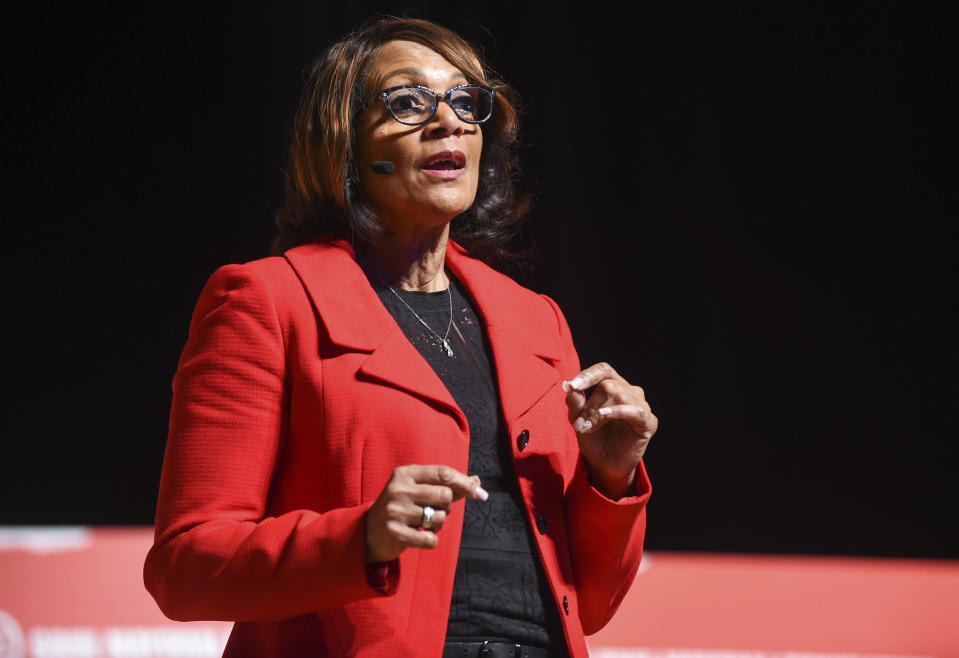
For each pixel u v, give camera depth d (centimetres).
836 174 1634
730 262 1644
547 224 1631
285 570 446
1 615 1203
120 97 1573
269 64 1569
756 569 1242
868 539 1597
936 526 1589
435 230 596
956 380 1602
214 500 487
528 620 510
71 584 1227
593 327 1633
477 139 597
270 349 514
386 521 426
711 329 1638
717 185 1645
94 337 1598
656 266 1642
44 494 1578
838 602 1232
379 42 604
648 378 1631
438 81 586
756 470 1620
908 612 1225
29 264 1588
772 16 1630
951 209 1609
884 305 1623
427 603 486
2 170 1566
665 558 1250
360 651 477
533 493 539
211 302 538
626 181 1639
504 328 587
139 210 1592
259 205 1584
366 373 512
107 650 1212
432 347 563
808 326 1634
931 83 1603
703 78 1638
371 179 584
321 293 535
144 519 1585
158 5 1563
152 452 1597
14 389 1584
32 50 1553
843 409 1622
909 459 1605
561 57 1627
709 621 1222
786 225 1639
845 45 1622
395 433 503
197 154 1584
